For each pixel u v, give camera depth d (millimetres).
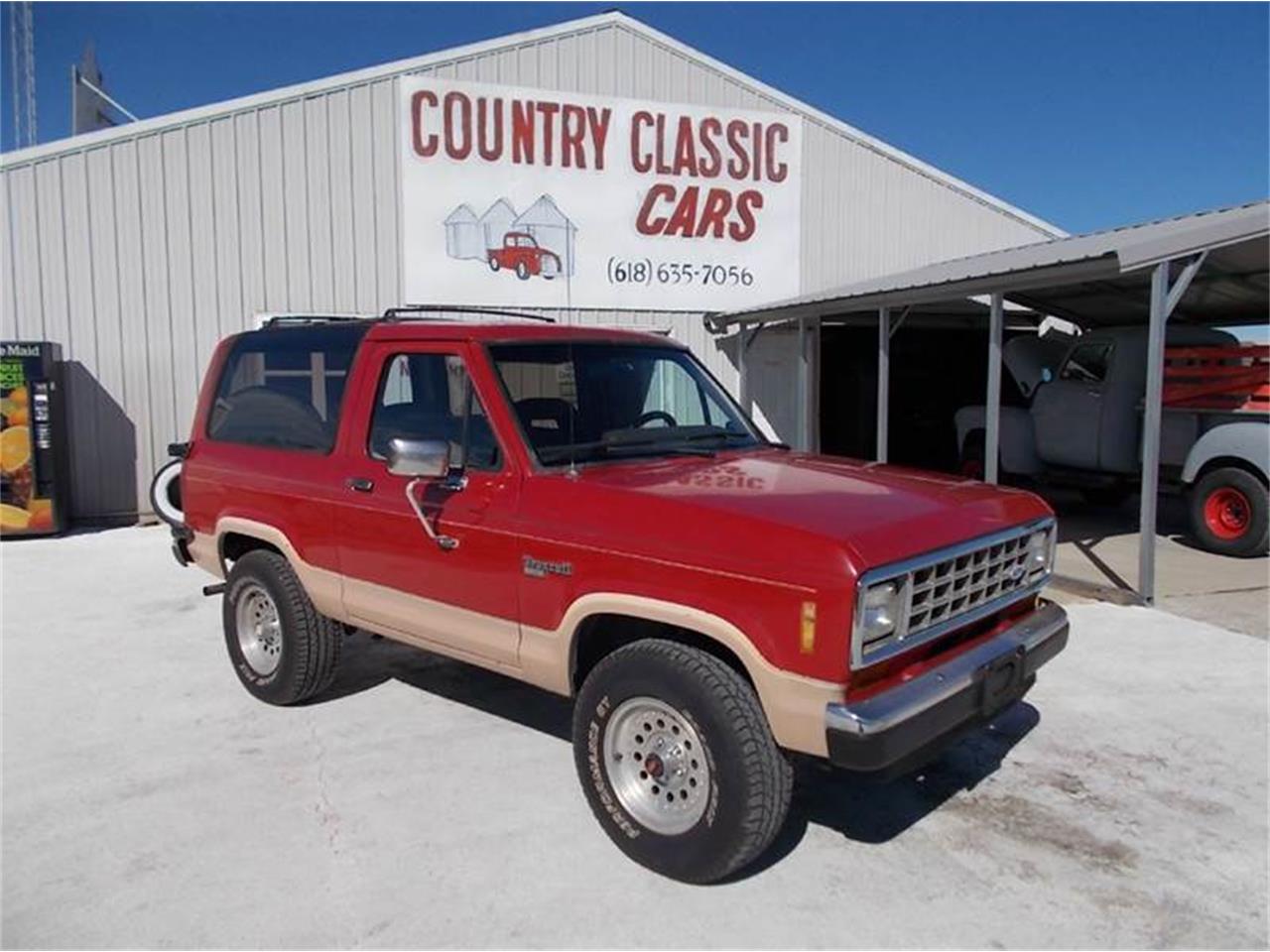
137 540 10375
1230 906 3336
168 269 11469
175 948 3098
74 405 11336
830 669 3018
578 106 12938
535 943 3117
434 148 12328
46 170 10969
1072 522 11469
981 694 3447
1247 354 9047
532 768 4430
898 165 14594
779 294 14180
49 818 3969
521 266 12852
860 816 3979
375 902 3342
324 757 4566
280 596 5047
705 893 3396
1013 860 3637
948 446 15969
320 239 11984
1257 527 8969
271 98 11617
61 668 5938
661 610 3373
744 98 13719
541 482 3834
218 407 5660
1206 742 4719
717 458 4332
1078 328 14727
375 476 4488
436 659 6043
